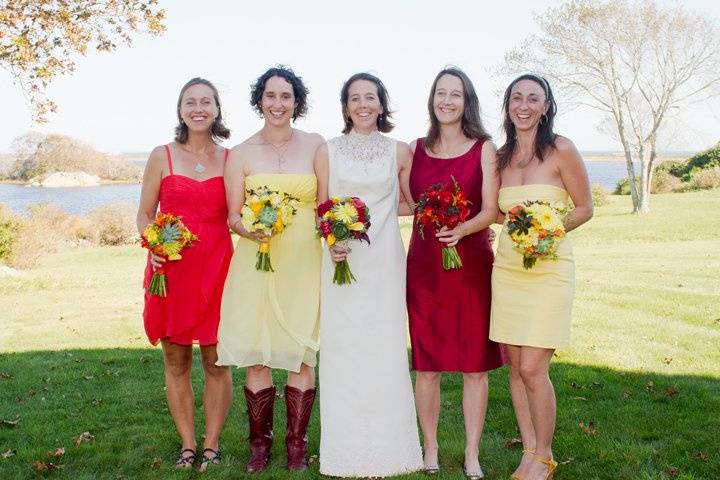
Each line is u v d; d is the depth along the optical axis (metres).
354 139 4.19
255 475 4.12
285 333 4.15
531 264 3.68
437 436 4.75
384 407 4.12
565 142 3.89
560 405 5.33
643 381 5.93
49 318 10.48
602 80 32.44
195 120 4.16
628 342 7.47
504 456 4.36
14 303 11.99
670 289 10.88
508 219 3.82
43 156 54.88
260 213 3.84
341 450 4.13
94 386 6.39
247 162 4.16
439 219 3.82
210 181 4.23
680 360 6.65
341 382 4.13
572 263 3.92
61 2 14.70
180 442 4.75
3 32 14.20
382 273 4.11
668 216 27.38
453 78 4.06
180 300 4.15
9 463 4.40
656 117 31.64
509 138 4.06
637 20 31.36
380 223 4.12
